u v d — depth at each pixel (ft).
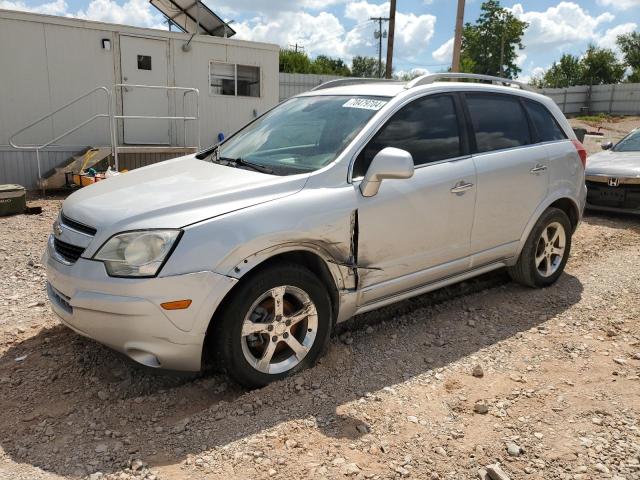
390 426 10.16
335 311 12.38
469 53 222.89
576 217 18.02
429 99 14.15
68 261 10.96
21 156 36.50
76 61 37.40
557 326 14.76
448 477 8.93
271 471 8.87
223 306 10.61
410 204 12.96
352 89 14.84
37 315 14.97
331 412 10.55
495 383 11.80
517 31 217.15
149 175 13.01
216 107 43.09
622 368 12.50
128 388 11.45
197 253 10.12
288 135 13.93
